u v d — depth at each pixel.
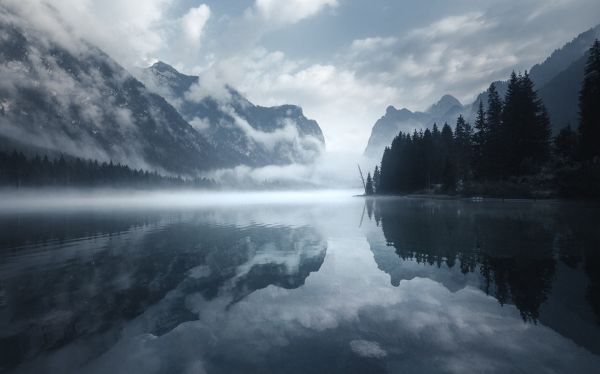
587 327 7.27
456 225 25.02
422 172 100.06
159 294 10.73
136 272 13.70
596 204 38.69
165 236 24.66
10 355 6.80
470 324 7.65
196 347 6.97
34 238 24.56
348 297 9.99
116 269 14.28
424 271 12.55
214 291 10.95
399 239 20.27
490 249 15.59
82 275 13.33
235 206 77.56
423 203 60.84
